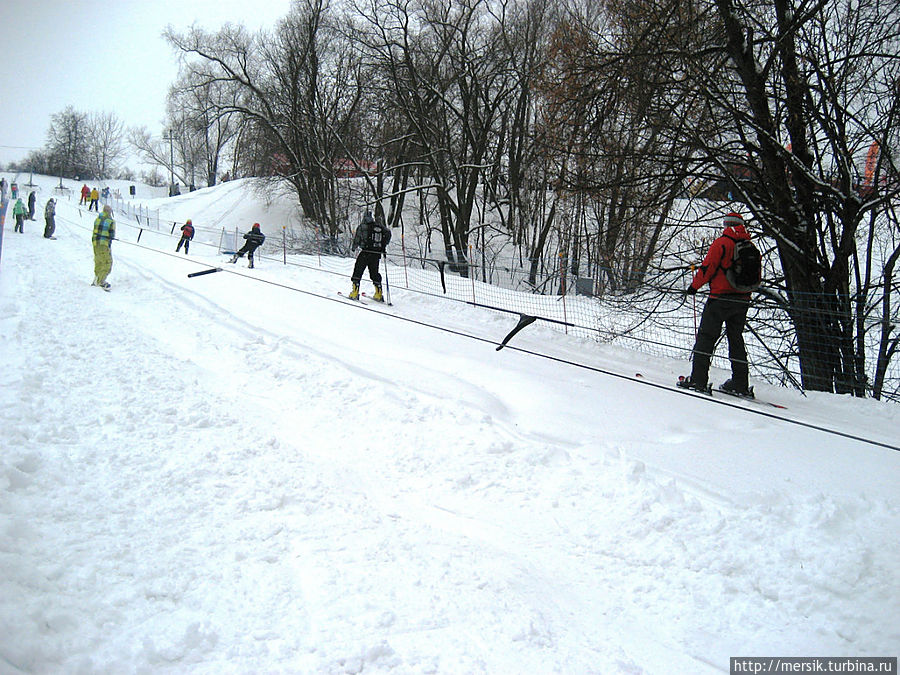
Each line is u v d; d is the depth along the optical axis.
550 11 32.66
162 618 2.86
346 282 16.23
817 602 3.34
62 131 100.00
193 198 59.16
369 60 38.00
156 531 3.63
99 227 13.00
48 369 6.57
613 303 11.97
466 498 4.64
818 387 9.45
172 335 9.31
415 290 15.52
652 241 11.69
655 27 10.42
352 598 3.22
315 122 38.47
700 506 4.25
